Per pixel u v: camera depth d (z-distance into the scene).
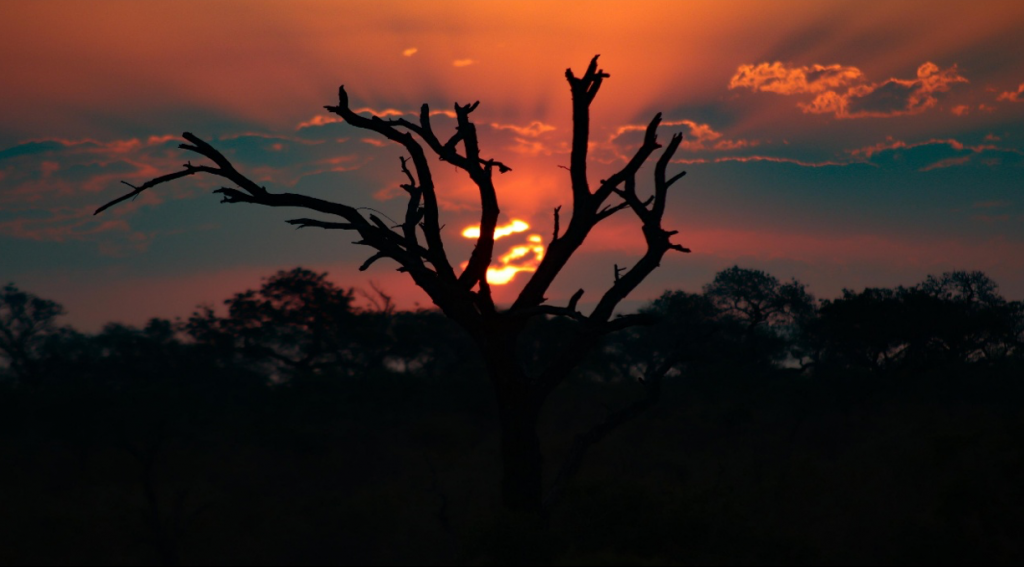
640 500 18.98
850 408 59.75
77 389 56.12
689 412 65.38
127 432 53.75
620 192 18.91
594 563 15.78
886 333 64.44
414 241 18.83
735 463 44.03
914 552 19.27
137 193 17.39
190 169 17.64
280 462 59.44
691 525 18.41
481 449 63.41
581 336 18.39
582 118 18.73
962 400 60.66
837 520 24.61
